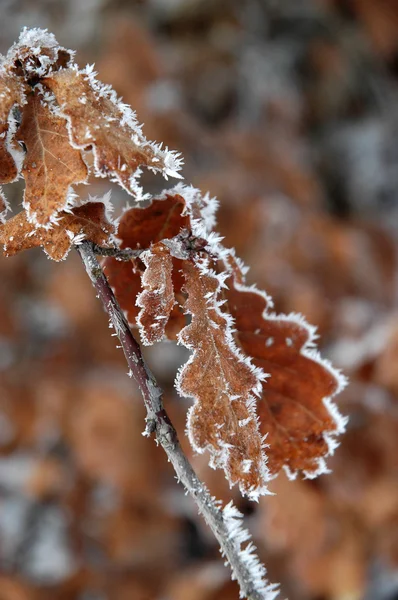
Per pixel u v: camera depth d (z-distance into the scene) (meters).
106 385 1.45
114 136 0.58
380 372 1.06
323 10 2.24
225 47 2.02
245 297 0.63
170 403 1.35
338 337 1.38
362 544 1.05
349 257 1.54
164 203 0.62
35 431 1.44
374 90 2.19
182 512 1.36
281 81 2.03
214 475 1.00
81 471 1.39
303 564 1.07
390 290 1.54
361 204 1.98
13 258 1.58
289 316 0.63
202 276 0.60
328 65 2.16
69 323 1.51
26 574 1.32
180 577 1.27
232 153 1.70
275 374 0.63
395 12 2.25
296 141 1.92
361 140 2.08
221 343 0.59
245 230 1.54
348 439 1.06
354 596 1.05
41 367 1.48
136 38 1.70
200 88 1.93
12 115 0.60
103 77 1.64
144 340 0.59
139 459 1.37
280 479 1.08
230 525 0.58
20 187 1.18
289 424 0.62
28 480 1.41
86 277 1.54
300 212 1.60
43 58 0.59
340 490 1.06
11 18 1.98
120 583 1.28
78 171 0.59
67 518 1.37
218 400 0.59
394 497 1.04
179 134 1.65
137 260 0.63
